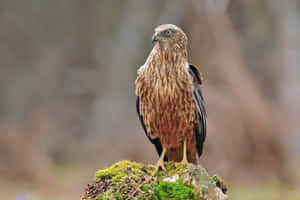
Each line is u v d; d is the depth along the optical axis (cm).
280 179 1608
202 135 678
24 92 2612
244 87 1636
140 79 654
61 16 3023
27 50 2866
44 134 1944
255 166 1605
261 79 1866
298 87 2022
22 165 1723
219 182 562
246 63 1839
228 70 1636
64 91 2681
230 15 1812
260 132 1608
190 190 513
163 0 2658
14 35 2872
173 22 1802
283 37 2036
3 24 2869
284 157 1655
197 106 659
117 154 1916
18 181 1684
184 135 662
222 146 1577
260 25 1911
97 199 535
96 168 1905
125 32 2655
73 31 3020
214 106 1593
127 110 2338
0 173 1691
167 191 515
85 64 2970
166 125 656
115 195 527
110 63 2614
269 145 1622
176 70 647
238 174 1582
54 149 2108
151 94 646
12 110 2555
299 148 2005
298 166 1852
